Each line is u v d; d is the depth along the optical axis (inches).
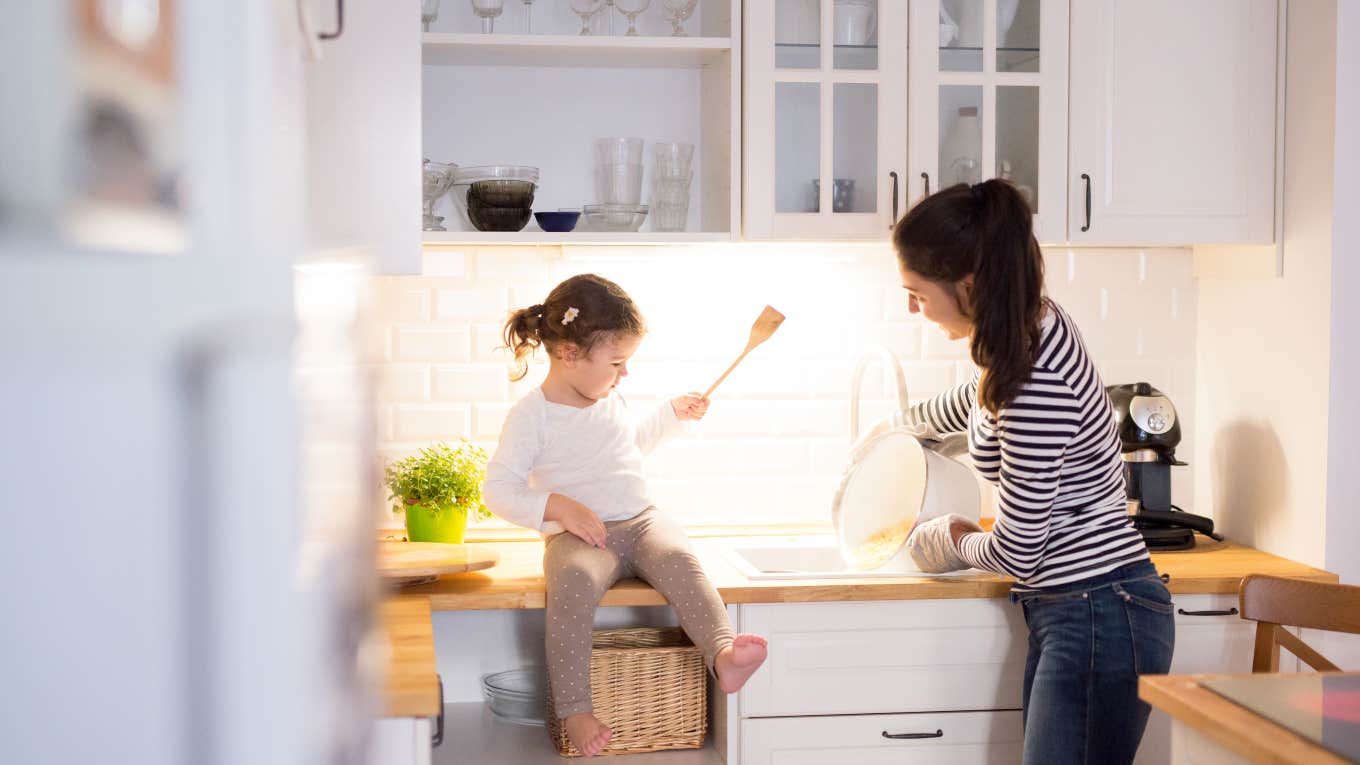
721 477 107.9
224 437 21.2
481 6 97.4
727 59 96.7
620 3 98.0
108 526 18.8
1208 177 98.7
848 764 87.3
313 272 26.1
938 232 73.4
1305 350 97.0
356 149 34.2
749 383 107.6
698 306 106.4
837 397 108.4
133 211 18.7
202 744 21.0
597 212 96.6
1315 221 95.9
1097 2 97.1
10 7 16.9
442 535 96.4
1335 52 93.6
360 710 30.0
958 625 87.8
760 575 88.4
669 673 88.8
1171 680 57.9
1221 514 108.4
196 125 20.2
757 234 94.8
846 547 95.3
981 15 96.7
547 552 87.4
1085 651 77.3
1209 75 98.2
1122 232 98.2
